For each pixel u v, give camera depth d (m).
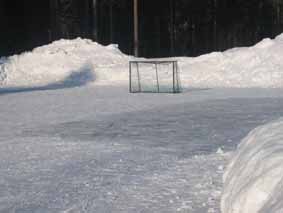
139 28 72.81
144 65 41.31
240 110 22.39
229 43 76.62
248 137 10.43
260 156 8.16
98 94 32.06
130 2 72.56
